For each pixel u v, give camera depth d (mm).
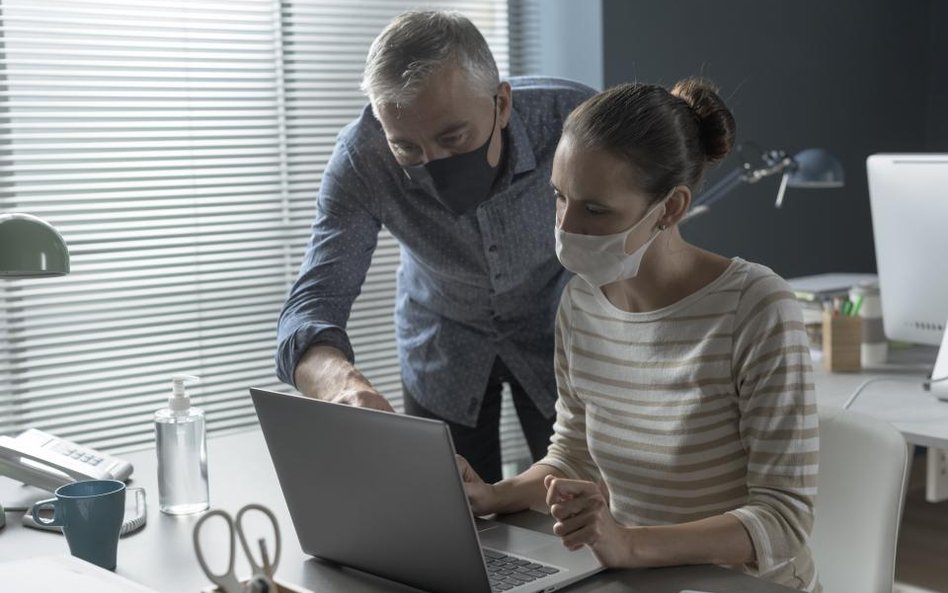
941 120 4426
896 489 1635
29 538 1455
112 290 2936
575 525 1252
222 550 1394
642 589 1236
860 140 4191
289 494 1354
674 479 1461
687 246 1472
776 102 3869
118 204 2936
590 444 1571
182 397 1555
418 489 1182
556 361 1631
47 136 2814
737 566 1362
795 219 3998
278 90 3137
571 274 2102
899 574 3137
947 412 2338
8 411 2832
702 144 1407
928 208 2598
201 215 3041
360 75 3264
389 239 3381
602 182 1340
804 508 1334
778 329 1360
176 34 2959
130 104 2918
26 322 2846
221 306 3117
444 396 2191
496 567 1305
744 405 1386
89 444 2945
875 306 2783
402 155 1741
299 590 1091
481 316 2127
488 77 1708
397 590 1264
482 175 1776
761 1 3775
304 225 3234
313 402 1245
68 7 2805
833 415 1721
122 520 1350
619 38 3340
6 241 1493
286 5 3123
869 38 4184
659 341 1463
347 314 1973
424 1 3336
